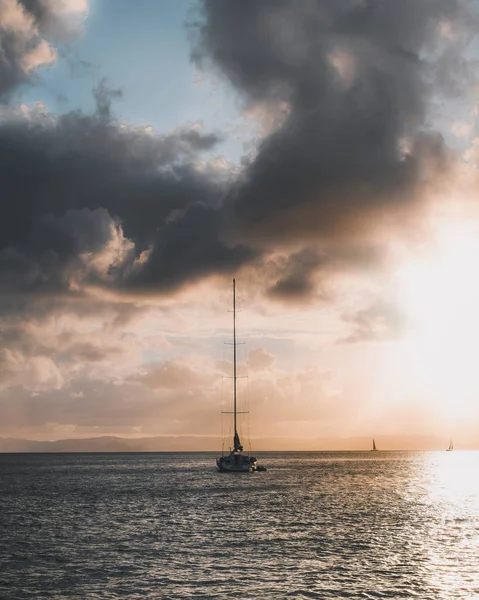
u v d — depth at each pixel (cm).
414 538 6838
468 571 5247
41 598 4553
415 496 12275
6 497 12294
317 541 6625
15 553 6134
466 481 17388
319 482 16200
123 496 12162
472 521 8356
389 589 4703
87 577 5128
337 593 4603
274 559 5712
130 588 4778
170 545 6462
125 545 6506
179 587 4788
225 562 5603
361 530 7400
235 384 18238
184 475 19912
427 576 5078
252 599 4466
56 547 6444
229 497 11675
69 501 11281
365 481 16900
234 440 18712
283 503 10544
